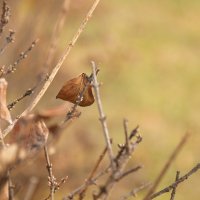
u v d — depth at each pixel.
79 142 9.20
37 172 4.69
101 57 8.56
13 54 6.21
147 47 19.33
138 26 19.47
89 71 10.27
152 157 13.38
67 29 9.70
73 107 2.78
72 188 7.11
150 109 16.16
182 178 2.87
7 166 2.30
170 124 15.61
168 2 23.58
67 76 7.75
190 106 16.83
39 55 6.40
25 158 2.36
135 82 16.92
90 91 2.80
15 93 6.24
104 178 6.28
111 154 2.37
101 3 13.14
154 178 12.28
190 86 17.97
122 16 20.03
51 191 2.91
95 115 12.86
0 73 2.91
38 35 6.46
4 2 2.86
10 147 2.29
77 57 8.81
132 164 11.51
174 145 14.39
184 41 20.92
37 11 6.53
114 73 11.47
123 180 9.95
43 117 2.47
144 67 17.95
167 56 19.25
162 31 21.06
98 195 2.35
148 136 14.53
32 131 2.43
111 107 15.50
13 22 6.11
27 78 6.33
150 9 22.44
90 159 8.84
